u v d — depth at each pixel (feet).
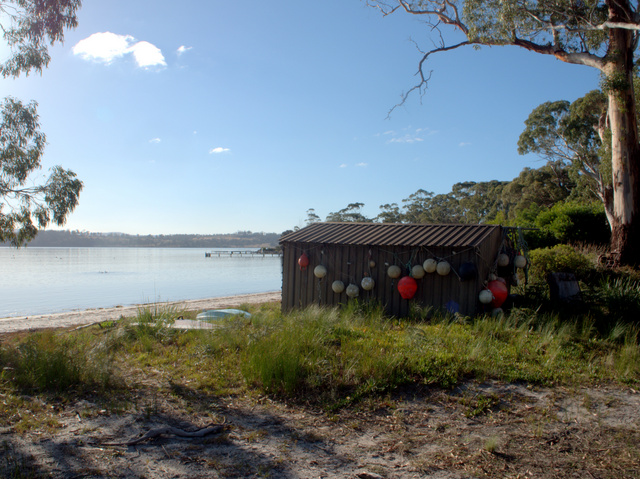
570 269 43.32
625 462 13.14
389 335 27.40
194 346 26.66
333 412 17.10
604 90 49.80
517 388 19.47
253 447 14.06
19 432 14.60
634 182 48.98
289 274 41.78
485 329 27.61
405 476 12.37
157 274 168.35
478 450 13.99
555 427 15.71
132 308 65.21
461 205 237.04
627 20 48.19
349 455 13.66
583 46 56.24
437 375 20.08
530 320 29.12
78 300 84.58
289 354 20.63
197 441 14.40
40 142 39.70
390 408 17.46
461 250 33.86
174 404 17.67
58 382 19.31
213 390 19.49
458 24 58.39
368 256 37.88
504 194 181.27
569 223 66.69
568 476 12.37
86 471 12.10
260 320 33.22
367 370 20.15
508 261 36.63
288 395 18.66
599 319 30.19
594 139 111.45
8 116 37.86
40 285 119.34
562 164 138.72
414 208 257.75
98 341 27.53
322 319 29.71
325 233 42.34
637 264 48.06
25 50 38.40
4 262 270.87
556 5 52.34
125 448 13.69
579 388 19.54
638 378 20.72
